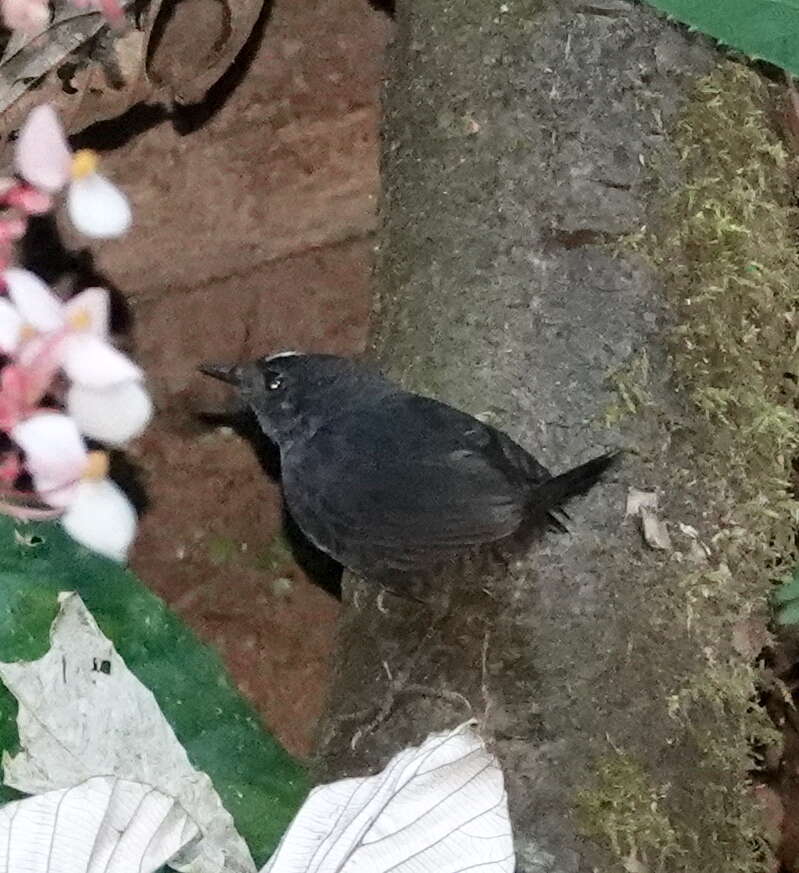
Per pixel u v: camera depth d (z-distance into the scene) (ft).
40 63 2.31
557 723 2.11
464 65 2.28
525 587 2.15
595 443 2.19
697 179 2.23
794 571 2.23
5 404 2.02
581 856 2.07
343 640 2.23
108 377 2.02
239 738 2.17
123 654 2.17
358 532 2.18
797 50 1.91
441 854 1.88
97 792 1.90
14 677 2.08
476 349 2.22
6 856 1.88
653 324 2.21
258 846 2.12
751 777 2.27
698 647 2.17
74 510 2.07
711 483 2.20
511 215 2.23
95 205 2.07
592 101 2.24
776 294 2.24
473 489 2.13
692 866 2.10
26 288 2.01
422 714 2.14
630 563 2.16
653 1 1.92
